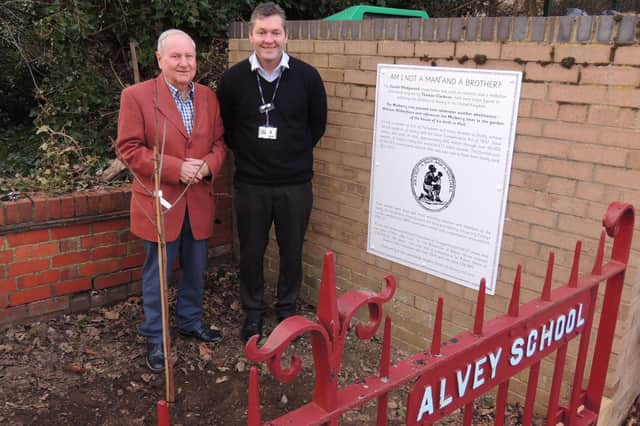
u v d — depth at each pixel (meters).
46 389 3.13
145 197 3.19
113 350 3.55
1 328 3.61
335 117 3.85
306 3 6.51
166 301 2.94
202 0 5.34
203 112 3.30
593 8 6.81
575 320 2.08
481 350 1.67
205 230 3.45
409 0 7.55
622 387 3.07
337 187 3.96
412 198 3.46
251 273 3.71
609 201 2.66
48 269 3.73
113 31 5.33
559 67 2.70
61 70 5.37
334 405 1.33
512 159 2.94
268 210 3.58
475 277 3.23
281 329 1.23
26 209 3.54
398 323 3.74
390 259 3.70
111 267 4.02
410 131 3.38
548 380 3.04
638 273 2.74
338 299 1.35
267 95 3.41
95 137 5.35
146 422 2.93
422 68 3.22
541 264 2.94
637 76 2.48
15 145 6.00
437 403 1.58
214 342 3.71
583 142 2.69
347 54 3.66
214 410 3.05
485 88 2.96
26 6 5.65
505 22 2.84
